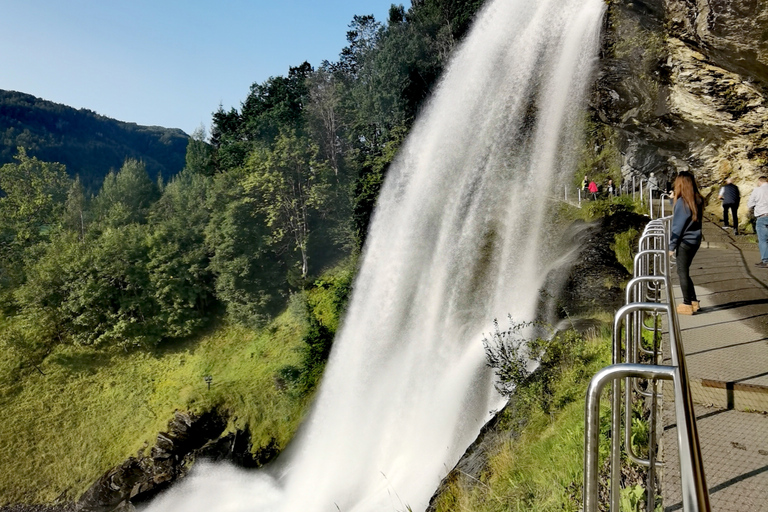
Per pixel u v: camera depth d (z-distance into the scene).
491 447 7.13
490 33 26.55
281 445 29.34
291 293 43.50
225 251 45.22
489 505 5.52
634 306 2.66
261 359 37.91
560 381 7.36
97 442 32.41
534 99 23.09
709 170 16.56
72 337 42.59
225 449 29.81
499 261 19.39
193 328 43.28
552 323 10.78
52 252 49.16
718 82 13.81
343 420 20.97
